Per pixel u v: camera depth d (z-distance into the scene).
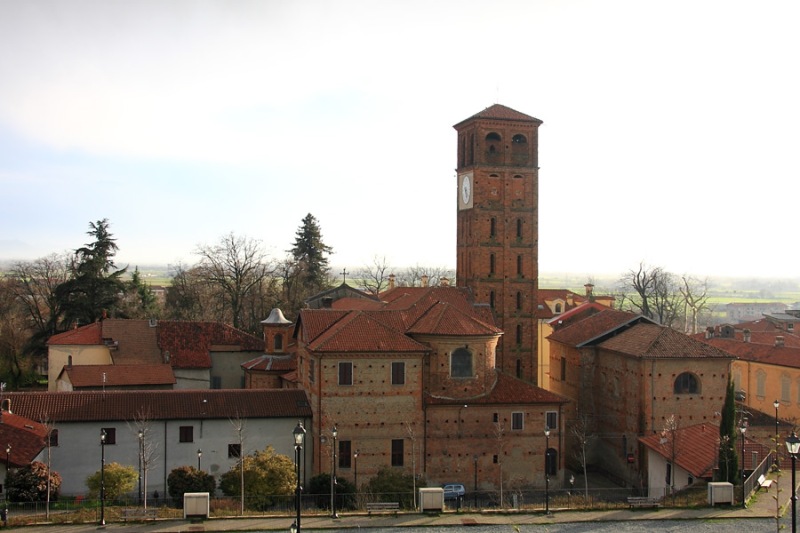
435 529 52.03
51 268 153.12
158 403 72.94
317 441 73.19
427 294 91.81
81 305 125.50
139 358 98.88
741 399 91.56
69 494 69.19
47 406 70.81
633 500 57.38
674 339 79.44
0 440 62.38
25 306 140.50
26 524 51.91
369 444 74.06
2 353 121.69
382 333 75.56
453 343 76.50
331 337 74.12
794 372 98.44
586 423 85.06
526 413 77.50
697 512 55.03
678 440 70.38
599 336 88.38
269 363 91.38
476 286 100.62
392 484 68.62
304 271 163.12
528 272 102.25
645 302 151.38
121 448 70.62
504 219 101.44
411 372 75.06
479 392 77.00
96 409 71.12
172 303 156.00
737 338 123.00
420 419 75.25
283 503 62.81
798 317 164.12
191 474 66.94
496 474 76.62
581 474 85.19
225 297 149.62
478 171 100.75
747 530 51.03
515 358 101.69
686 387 78.06
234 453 73.00
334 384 73.44
